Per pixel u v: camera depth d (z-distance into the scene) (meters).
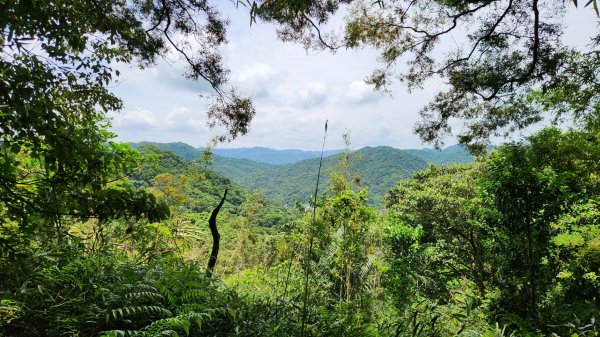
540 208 4.88
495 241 5.99
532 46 7.25
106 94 3.38
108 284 2.54
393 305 5.17
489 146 9.55
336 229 5.84
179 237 4.81
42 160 2.70
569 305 4.98
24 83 2.06
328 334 2.72
